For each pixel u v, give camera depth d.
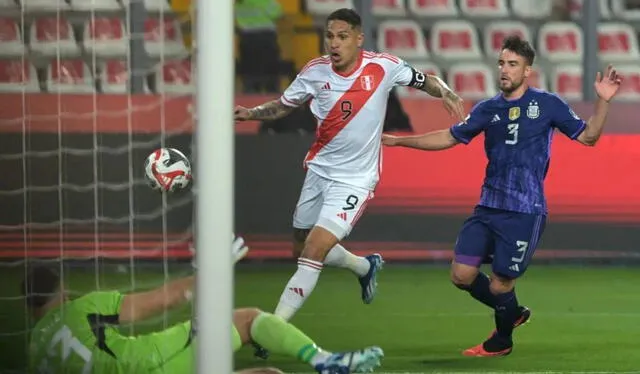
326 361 16.42
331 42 21.73
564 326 26.91
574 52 43.69
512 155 21.80
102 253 33.34
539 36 44.03
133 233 33.66
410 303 30.22
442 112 37.88
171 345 16.61
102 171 33.78
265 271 35.59
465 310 29.23
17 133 33.34
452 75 43.19
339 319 27.98
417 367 22.12
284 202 36.75
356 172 22.17
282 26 39.91
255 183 36.75
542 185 22.03
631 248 37.28
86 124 33.94
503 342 23.02
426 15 44.12
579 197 37.19
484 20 44.41
